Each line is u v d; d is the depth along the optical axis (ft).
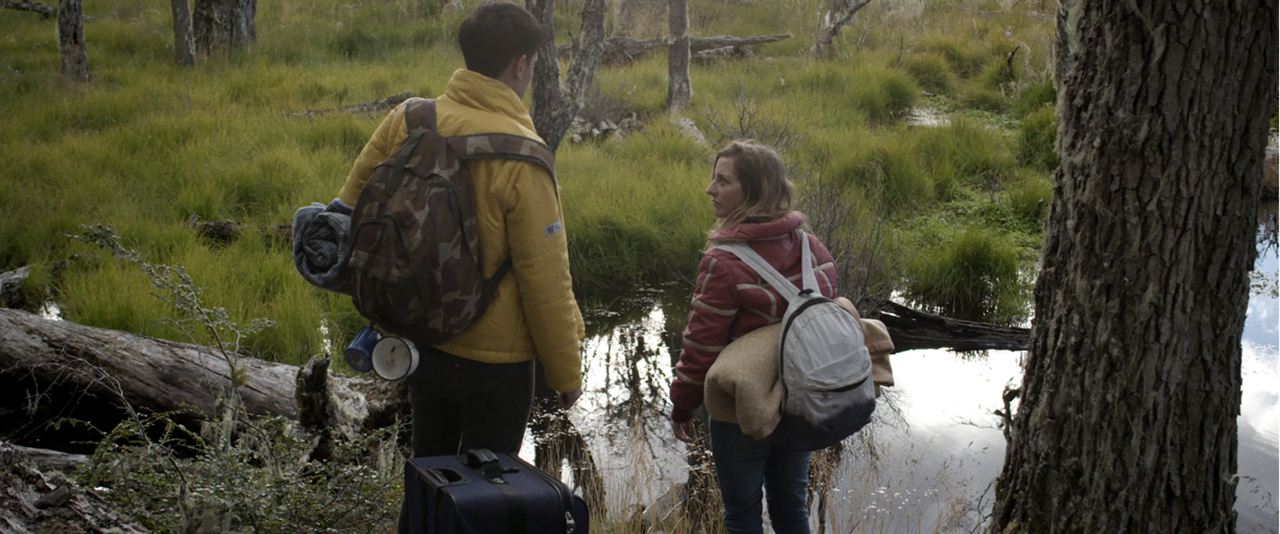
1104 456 9.96
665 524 13.80
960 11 61.46
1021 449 10.80
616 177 31.27
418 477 8.12
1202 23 8.89
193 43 51.88
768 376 9.37
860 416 9.34
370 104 42.22
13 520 8.60
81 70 47.03
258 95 44.21
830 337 9.22
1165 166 9.21
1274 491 14.80
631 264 26.91
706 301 9.65
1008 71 47.96
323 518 10.72
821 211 23.91
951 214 31.65
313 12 64.49
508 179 8.66
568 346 9.05
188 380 16.15
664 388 19.69
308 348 20.30
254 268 24.12
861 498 14.65
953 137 37.22
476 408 9.32
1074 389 10.08
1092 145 9.59
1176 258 9.38
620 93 44.42
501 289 8.96
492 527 7.57
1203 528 10.09
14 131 36.60
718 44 54.19
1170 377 9.64
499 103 8.90
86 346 16.44
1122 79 9.27
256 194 30.37
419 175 8.55
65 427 16.38
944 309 25.48
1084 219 9.77
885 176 32.65
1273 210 30.55
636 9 59.57
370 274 8.54
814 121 39.17
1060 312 10.18
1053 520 10.43
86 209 28.07
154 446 10.95
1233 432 10.04
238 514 10.17
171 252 25.04
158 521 10.12
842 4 51.88
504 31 8.82
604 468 15.98
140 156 33.73
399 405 16.63
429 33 57.88
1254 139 9.23
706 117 38.86
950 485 15.24
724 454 10.17
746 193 9.74
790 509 10.85
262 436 11.66
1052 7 59.98
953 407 18.52
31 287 23.32
